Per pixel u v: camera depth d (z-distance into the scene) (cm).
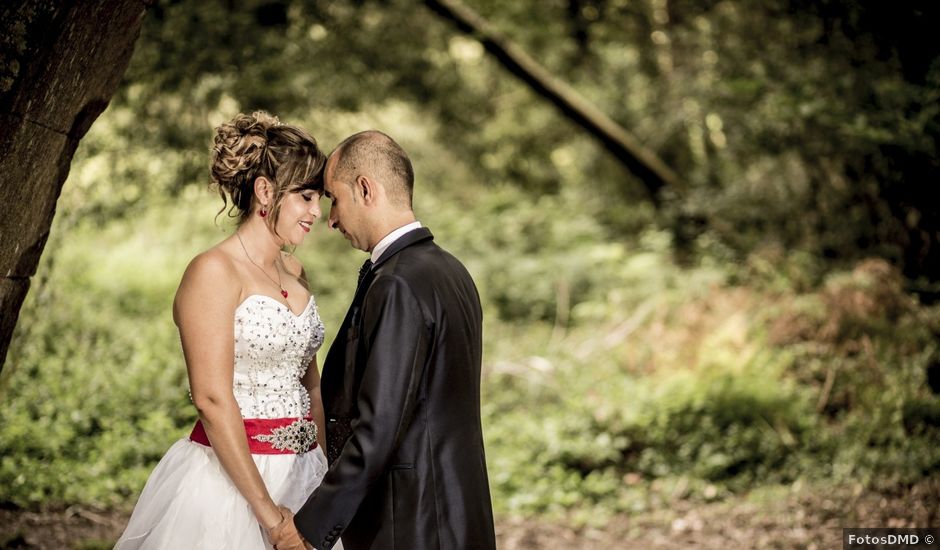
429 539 250
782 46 847
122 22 264
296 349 281
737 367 701
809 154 887
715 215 1026
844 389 685
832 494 547
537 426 662
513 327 938
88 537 442
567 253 1073
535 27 1130
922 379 659
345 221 269
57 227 633
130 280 977
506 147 1362
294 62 870
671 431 641
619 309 921
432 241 269
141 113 785
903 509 507
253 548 271
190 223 1034
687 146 1219
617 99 1234
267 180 274
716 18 935
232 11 805
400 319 247
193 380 261
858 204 877
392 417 242
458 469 254
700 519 536
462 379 258
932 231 750
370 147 265
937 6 606
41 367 643
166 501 271
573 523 534
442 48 1170
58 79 253
